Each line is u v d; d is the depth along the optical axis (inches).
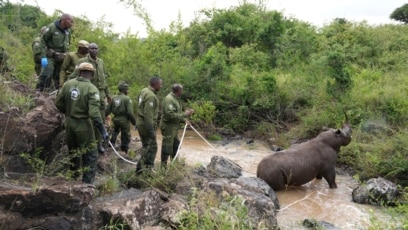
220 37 785.6
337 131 380.2
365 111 488.4
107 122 379.6
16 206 204.8
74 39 656.4
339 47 706.2
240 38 785.6
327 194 358.9
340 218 306.0
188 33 795.4
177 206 253.0
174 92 344.5
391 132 450.3
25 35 661.3
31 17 761.0
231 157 453.1
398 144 403.2
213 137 530.3
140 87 563.2
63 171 266.8
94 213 229.8
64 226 216.4
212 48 656.4
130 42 622.8
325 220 302.0
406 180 375.6
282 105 564.1
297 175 360.2
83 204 221.5
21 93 296.2
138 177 307.1
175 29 704.4
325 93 545.6
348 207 327.6
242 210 226.5
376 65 667.4
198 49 775.1
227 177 370.6
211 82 593.9
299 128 513.0
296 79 591.5
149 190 270.4
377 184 338.0
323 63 553.9
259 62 698.2
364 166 396.8
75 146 261.1
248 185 308.7
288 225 289.6
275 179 357.4
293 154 365.7
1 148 239.0
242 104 573.0
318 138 381.1
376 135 450.0
